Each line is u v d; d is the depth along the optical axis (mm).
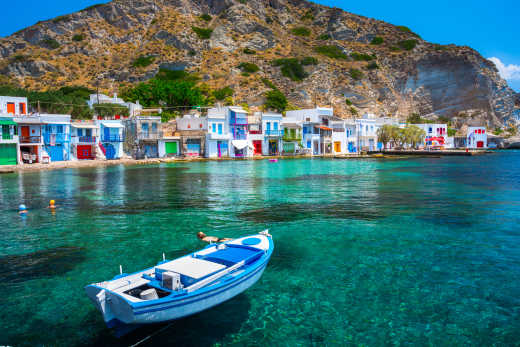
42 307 9242
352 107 131125
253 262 10008
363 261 12195
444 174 40875
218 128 70812
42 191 27953
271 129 77688
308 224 17109
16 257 12766
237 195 25750
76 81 131875
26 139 50812
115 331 7941
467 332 8039
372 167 51281
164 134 71062
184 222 17641
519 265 11672
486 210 20109
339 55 160875
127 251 13359
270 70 139000
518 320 8469
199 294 7871
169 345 7699
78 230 16250
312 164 57312
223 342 7781
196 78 131375
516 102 169375
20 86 125812
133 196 25438
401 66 154875
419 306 9164
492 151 110125
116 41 155750
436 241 14297
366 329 8211
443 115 149500
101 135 60719
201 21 171375
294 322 8531
